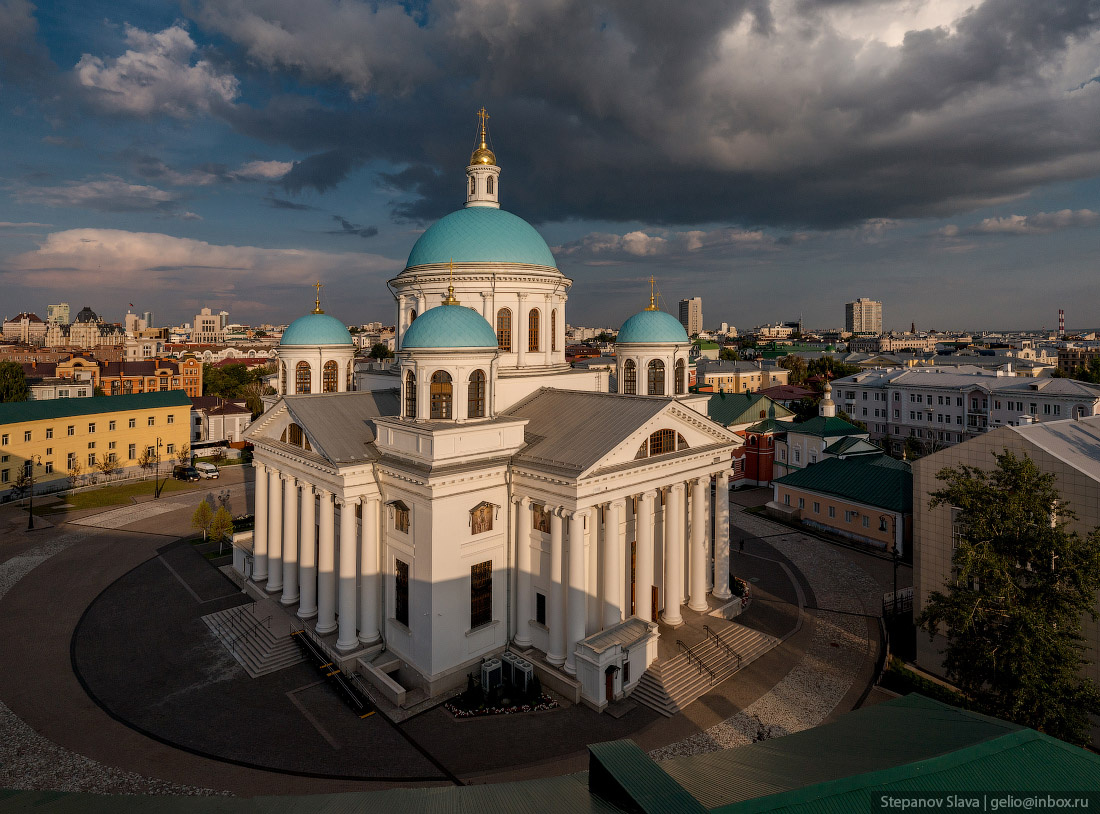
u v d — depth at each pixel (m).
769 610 44.16
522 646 35.78
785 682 34.72
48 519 66.75
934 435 101.88
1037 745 15.23
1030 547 26.03
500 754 28.47
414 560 33.53
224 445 103.81
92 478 81.88
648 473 35.97
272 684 34.31
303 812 13.12
